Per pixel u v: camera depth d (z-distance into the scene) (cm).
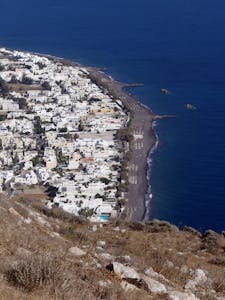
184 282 1614
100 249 1808
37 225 1909
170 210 6919
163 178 7925
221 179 7756
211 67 13638
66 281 1186
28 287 1144
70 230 2086
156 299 1320
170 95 11894
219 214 6738
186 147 9062
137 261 1681
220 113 10581
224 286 1689
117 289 1281
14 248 1426
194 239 2511
